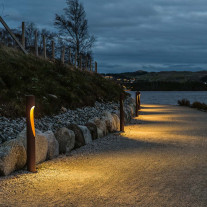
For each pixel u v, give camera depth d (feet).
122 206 11.83
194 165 18.60
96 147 25.20
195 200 12.50
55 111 37.91
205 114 62.95
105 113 34.68
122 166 18.60
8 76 38.11
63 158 20.95
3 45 55.47
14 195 13.00
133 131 35.88
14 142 16.94
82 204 12.02
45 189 13.91
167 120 50.37
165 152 22.98
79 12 118.62
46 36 118.62
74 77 63.16
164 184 14.69
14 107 31.42
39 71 50.98
